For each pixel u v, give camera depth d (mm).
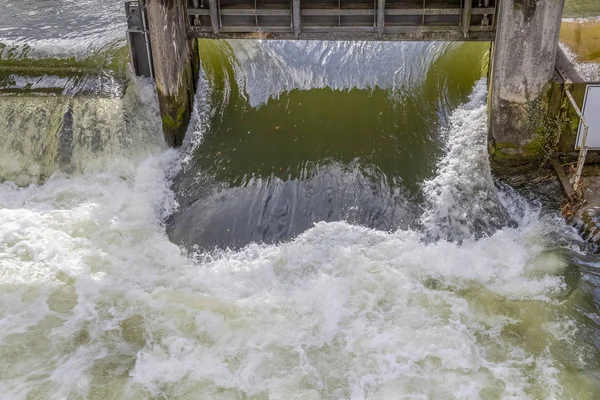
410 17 13141
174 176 13625
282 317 10438
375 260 11461
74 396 9391
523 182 12898
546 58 12180
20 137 13789
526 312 10438
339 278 11086
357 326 10258
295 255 11617
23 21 17109
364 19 13266
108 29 16453
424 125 14273
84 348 10086
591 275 10914
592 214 11695
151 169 13570
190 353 9945
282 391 9344
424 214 12523
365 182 13195
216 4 13422
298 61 15547
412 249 11664
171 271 11484
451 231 12180
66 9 17719
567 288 10758
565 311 10414
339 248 11656
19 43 15828
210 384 9484
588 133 12609
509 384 9375
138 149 13789
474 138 13758
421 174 13281
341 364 9719
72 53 15383
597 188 12242
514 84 12492
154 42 13039
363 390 9359
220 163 13836
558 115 12570
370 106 14734
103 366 9820
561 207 12148
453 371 9562
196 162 13883
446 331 10125
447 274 11164
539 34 11977
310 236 12078
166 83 13422
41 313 10641
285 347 9969
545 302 10578
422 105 14641
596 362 9648
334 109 14734
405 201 12789
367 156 13719
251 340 10078
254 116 14766
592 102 12375
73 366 9820
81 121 13820
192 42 14883
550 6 11727
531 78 12375
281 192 13109
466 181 12992
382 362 9711
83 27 16578
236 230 12445
